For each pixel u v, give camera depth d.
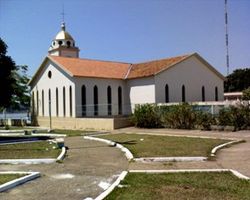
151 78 39.50
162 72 39.81
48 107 44.34
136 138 22.20
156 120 31.88
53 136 27.17
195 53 42.97
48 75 44.28
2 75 27.81
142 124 32.56
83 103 39.59
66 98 40.66
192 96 43.06
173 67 40.94
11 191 9.20
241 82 79.19
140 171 11.12
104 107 41.12
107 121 33.66
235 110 26.41
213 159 13.45
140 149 16.39
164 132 27.03
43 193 8.97
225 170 10.91
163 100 39.75
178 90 41.41
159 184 9.27
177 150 15.66
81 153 16.52
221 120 27.05
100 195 8.38
